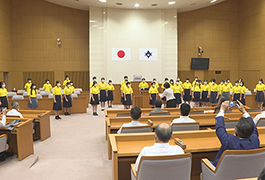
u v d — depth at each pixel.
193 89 12.53
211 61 18.44
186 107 4.34
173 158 2.33
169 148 2.62
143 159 2.30
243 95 12.31
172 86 12.07
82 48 17.48
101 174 4.31
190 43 18.25
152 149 2.61
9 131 5.07
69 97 10.59
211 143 3.49
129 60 16.16
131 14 16.20
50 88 13.35
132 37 16.19
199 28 18.25
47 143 6.39
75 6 16.33
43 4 16.81
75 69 17.47
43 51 17.02
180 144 3.23
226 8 18.36
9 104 10.23
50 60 17.11
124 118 5.39
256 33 16.53
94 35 15.95
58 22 17.06
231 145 2.63
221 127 2.80
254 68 16.81
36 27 16.86
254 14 16.67
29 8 16.70
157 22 16.41
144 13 16.31
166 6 15.95
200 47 18.03
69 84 10.54
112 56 16.02
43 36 16.95
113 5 15.57
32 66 16.92
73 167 4.66
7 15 15.88
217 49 18.45
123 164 3.66
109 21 15.98
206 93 12.55
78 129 8.02
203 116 5.55
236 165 2.44
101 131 7.73
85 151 5.69
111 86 12.86
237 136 2.70
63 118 9.98
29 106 9.62
